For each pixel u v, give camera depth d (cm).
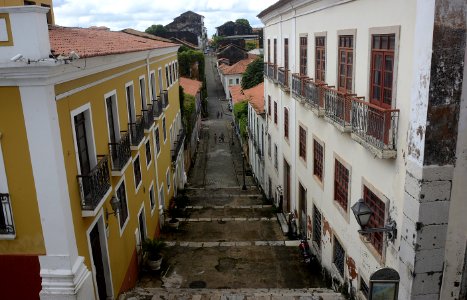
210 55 10175
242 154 3362
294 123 1538
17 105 658
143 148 1381
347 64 957
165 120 1970
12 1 1108
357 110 823
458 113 586
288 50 1600
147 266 1220
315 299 941
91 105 862
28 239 725
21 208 708
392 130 709
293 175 1598
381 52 772
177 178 2311
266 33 2191
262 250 1377
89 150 863
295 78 1373
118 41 1391
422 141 598
